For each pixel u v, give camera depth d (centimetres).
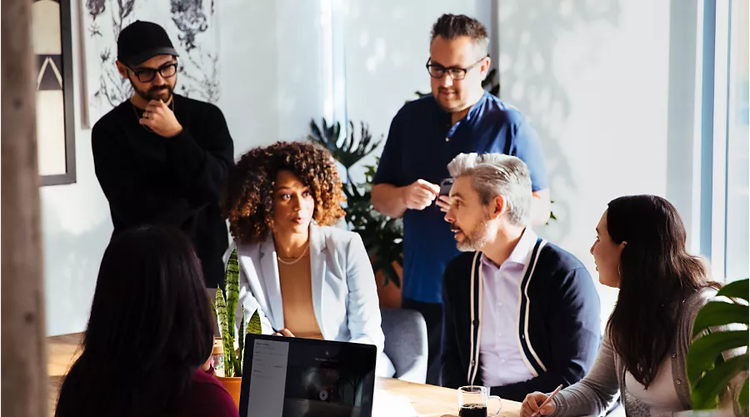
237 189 269
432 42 367
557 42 433
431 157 379
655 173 399
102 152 358
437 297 377
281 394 183
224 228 365
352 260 276
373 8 539
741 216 371
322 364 181
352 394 178
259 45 531
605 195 419
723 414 99
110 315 142
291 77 550
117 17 453
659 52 394
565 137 433
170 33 479
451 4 488
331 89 569
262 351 186
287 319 274
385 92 536
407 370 304
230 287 208
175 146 348
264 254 272
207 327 148
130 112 358
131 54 348
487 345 268
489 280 266
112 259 144
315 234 277
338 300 273
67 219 434
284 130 548
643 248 201
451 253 370
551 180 440
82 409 142
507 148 368
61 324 433
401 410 222
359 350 179
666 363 202
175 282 143
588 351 252
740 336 101
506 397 257
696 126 383
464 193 259
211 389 149
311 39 560
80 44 438
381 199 388
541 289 256
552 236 441
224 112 512
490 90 459
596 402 229
